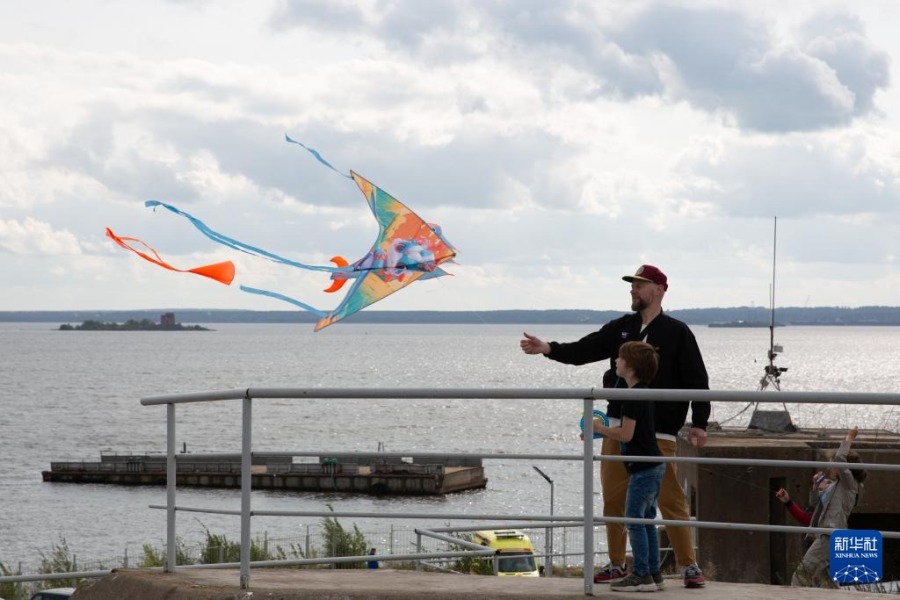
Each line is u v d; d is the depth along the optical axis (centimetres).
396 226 673
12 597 2677
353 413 13388
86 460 9150
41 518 6350
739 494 1750
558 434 10394
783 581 1731
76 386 19100
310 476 6994
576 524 858
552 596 802
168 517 934
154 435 11138
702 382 862
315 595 820
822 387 17462
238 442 10319
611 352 904
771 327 2309
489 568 2369
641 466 815
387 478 6719
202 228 641
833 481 1175
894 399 731
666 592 831
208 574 926
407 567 2495
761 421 2084
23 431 11638
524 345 919
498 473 7569
